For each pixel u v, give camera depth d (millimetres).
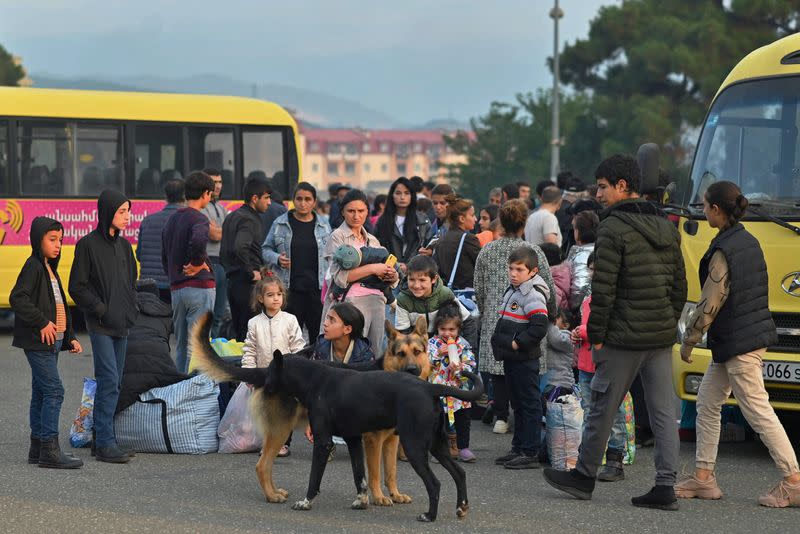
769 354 11750
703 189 12914
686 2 68000
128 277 11859
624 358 9945
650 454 12477
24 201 23547
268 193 16359
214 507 9781
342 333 11828
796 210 12102
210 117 25812
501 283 12727
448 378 11922
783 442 10102
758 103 12883
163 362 12625
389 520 9383
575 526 9242
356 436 9711
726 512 9820
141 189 24875
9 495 10117
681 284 10133
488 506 9930
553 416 11500
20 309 11117
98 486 10562
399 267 15578
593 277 9914
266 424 10047
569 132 81750
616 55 71812
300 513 9617
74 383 16766
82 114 24203
